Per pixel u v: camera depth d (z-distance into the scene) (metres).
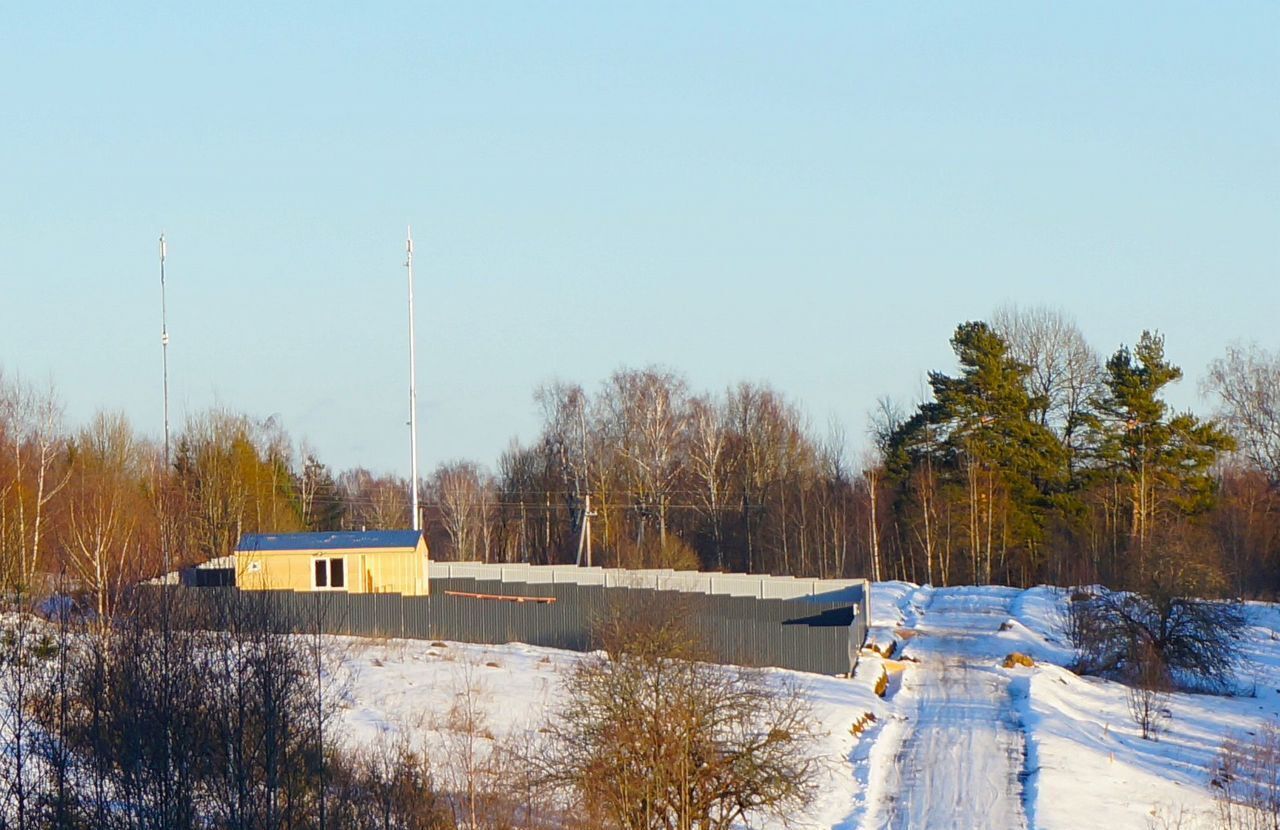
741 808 35.25
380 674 53.88
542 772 35.25
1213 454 114.44
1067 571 110.25
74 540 50.25
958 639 78.44
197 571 70.06
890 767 49.09
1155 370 116.56
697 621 57.75
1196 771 49.84
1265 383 117.19
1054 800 44.34
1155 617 69.69
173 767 25.59
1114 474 116.94
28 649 28.09
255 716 26.61
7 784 25.31
